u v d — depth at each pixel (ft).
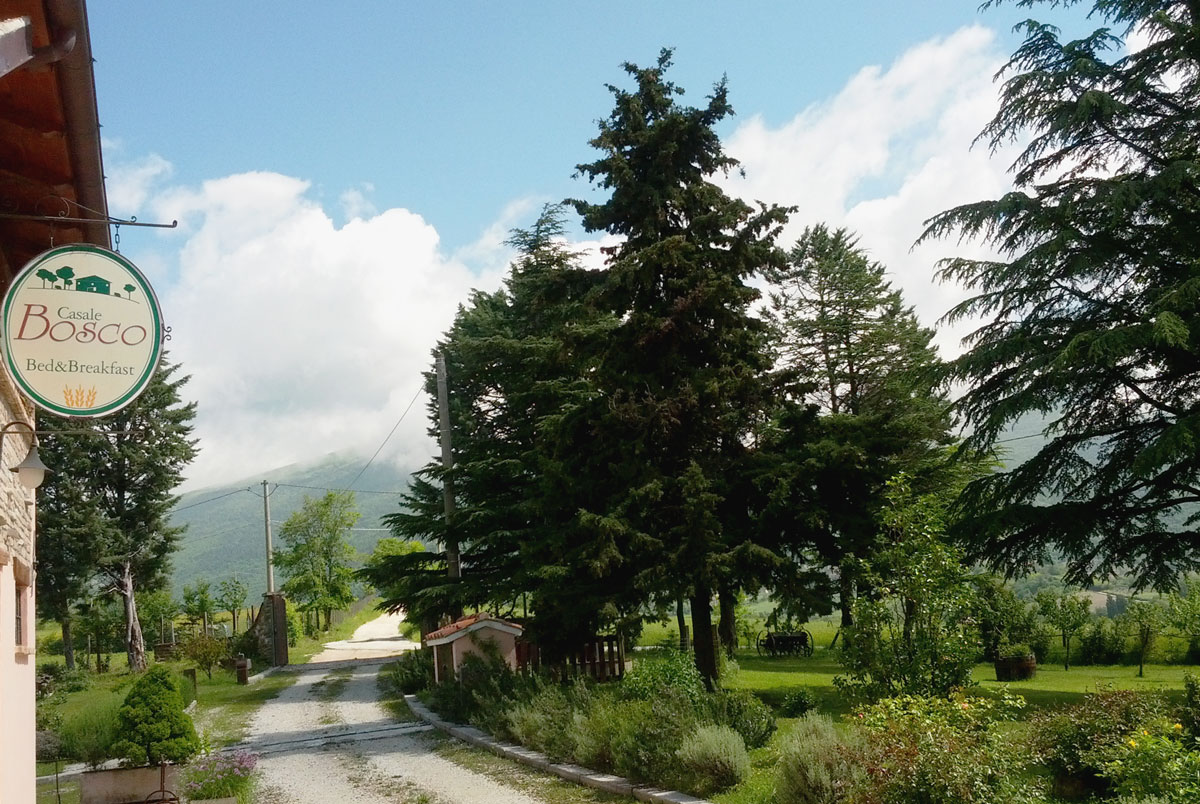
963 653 38.45
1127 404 57.31
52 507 110.73
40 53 15.52
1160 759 24.54
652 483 53.78
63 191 20.93
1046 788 29.45
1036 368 52.13
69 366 19.63
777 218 57.88
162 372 118.01
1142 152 56.08
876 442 56.18
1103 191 51.39
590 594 58.44
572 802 35.40
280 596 127.13
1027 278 55.26
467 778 41.96
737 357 58.75
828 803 26.99
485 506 83.41
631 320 57.57
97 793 35.99
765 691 64.90
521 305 88.84
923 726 25.91
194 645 105.91
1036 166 58.59
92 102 17.57
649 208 58.80
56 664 111.86
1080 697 56.39
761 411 59.11
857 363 103.91
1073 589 92.58
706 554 52.29
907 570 39.58
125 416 115.96
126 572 118.32
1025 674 73.77
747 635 123.34
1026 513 54.90
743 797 32.42
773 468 55.06
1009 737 30.04
